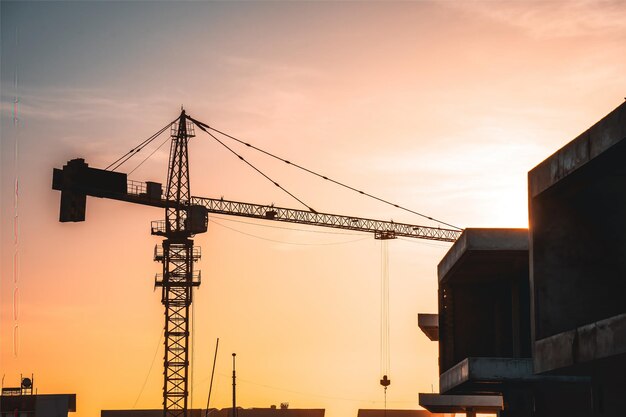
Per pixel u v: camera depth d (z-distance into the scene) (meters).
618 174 44.41
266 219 178.12
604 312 46.31
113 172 141.88
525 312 67.50
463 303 74.00
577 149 43.53
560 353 43.34
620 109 39.78
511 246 61.44
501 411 66.44
